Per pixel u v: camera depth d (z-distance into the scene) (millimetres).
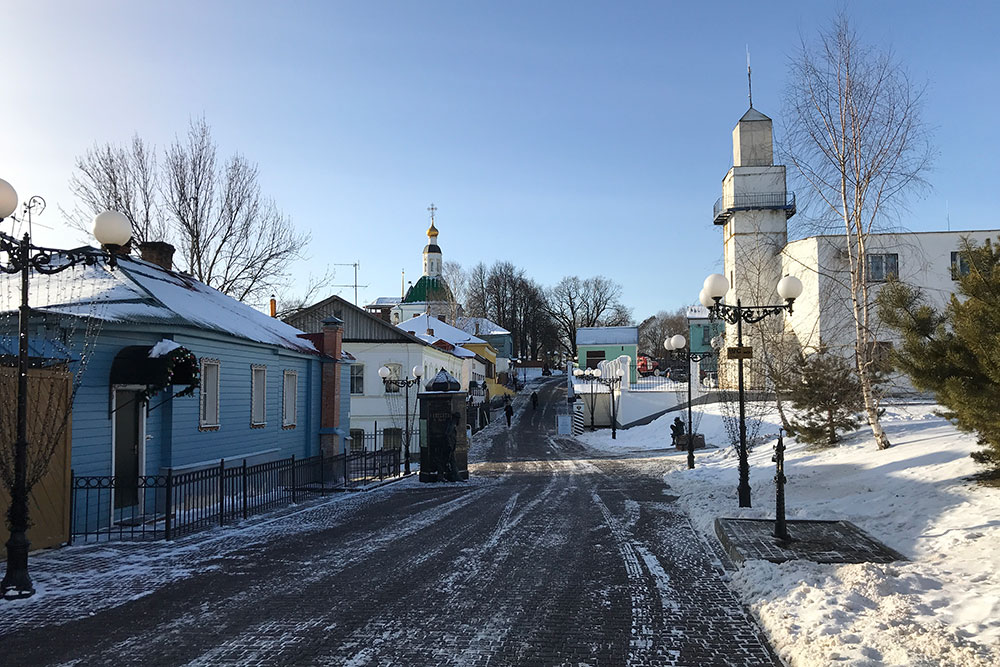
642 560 9312
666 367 76438
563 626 6535
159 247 20469
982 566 7246
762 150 42594
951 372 10562
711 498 14516
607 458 29484
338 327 23719
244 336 17156
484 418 51438
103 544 10773
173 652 5930
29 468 9070
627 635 6270
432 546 10430
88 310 12438
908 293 12023
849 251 17656
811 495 13453
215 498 14664
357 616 6895
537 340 111250
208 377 16438
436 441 20656
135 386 13266
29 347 10781
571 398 59156
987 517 9062
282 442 20641
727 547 9758
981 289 10133
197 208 32875
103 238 8648
